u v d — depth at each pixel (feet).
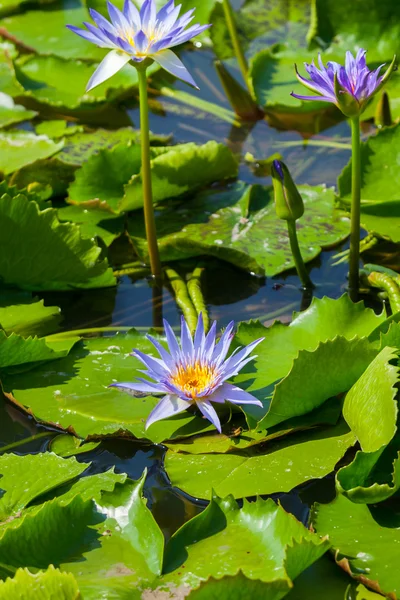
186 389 8.77
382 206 9.50
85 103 10.34
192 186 9.78
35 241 9.27
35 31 11.05
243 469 8.64
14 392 8.91
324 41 10.46
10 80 10.50
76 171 9.70
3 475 8.64
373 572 8.36
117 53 9.09
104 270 9.37
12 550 8.39
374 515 8.50
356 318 8.97
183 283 9.43
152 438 8.74
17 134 10.03
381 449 8.48
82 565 8.39
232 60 10.69
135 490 8.51
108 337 9.10
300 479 8.60
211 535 8.44
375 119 10.14
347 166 9.59
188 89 10.57
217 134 10.23
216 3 10.84
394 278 9.25
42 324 9.23
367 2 10.29
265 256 9.46
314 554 8.32
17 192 9.43
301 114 10.34
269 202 9.75
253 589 8.25
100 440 8.79
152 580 8.35
